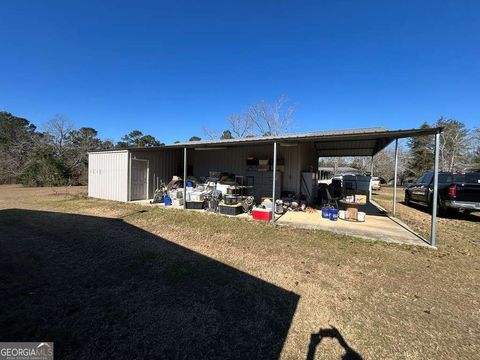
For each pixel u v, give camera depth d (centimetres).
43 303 287
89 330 241
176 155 1342
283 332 244
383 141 911
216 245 516
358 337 239
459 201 838
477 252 498
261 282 351
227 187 955
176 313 271
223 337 234
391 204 1273
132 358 206
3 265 396
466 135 3050
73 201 1116
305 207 977
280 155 1105
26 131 3005
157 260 425
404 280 368
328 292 327
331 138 702
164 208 942
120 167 1146
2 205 998
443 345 231
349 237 585
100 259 427
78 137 2862
